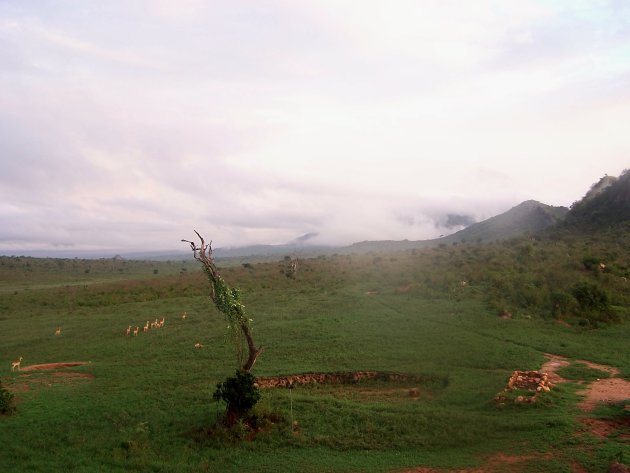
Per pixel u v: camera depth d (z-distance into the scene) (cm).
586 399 1895
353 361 2739
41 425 1986
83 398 2352
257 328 3641
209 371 2741
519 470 1366
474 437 1634
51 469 1568
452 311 3697
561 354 2673
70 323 4422
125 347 3425
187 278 6850
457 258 5800
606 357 2564
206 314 4428
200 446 1759
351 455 1623
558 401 1877
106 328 4100
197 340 3447
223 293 2047
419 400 2147
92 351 3391
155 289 6131
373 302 4328
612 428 1552
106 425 1980
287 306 4475
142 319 4400
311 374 2589
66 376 2817
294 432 1823
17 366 3070
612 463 1244
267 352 3042
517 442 1548
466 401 2028
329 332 3356
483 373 2420
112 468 1585
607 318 3338
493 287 4203
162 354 3178
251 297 5147
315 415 1962
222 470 1563
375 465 1528
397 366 2612
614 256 5106
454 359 2648
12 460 1647
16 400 2322
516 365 2486
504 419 1733
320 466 1550
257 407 1966
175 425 1955
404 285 4909
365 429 1802
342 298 4653
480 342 2900
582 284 3628
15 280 8706
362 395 2311
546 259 5081
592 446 1427
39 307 5525
